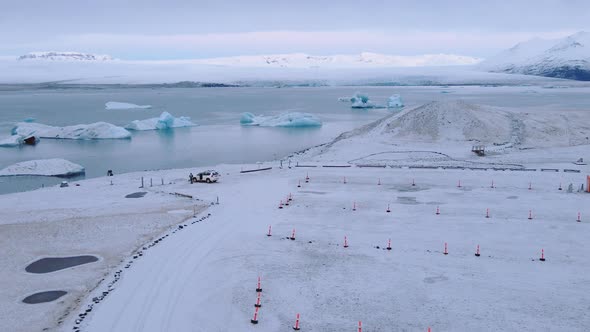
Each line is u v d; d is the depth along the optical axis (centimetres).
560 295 2303
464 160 5838
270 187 4556
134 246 2964
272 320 2088
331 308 2192
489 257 2772
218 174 4916
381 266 2653
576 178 4728
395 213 3641
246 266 2642
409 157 6156
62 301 2247
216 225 3347
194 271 2570
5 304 2222
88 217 3591
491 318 2102
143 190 4569
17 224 3428
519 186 4447
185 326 2027
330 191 4366
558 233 3156
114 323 2036
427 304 2228
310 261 2720
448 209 3728
